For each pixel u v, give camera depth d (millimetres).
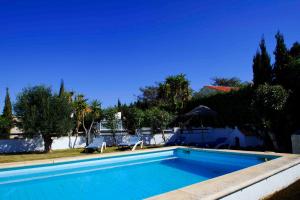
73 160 11742
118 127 23859
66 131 19969
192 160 14570
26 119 18578
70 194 8062
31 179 10195
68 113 20359
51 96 20188
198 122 24734
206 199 4129
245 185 4988
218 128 21453
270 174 5895
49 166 11078
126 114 26609
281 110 13391
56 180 10086
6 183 9547
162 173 11070
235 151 12000
